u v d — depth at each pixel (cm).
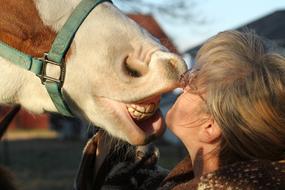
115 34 224
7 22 239
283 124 181
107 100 225
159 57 216
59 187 1025
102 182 248
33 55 237
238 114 183
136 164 247
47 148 1889
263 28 1981
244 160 188
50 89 236
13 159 1520
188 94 203
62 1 234
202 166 201
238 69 188
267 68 185
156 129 223
